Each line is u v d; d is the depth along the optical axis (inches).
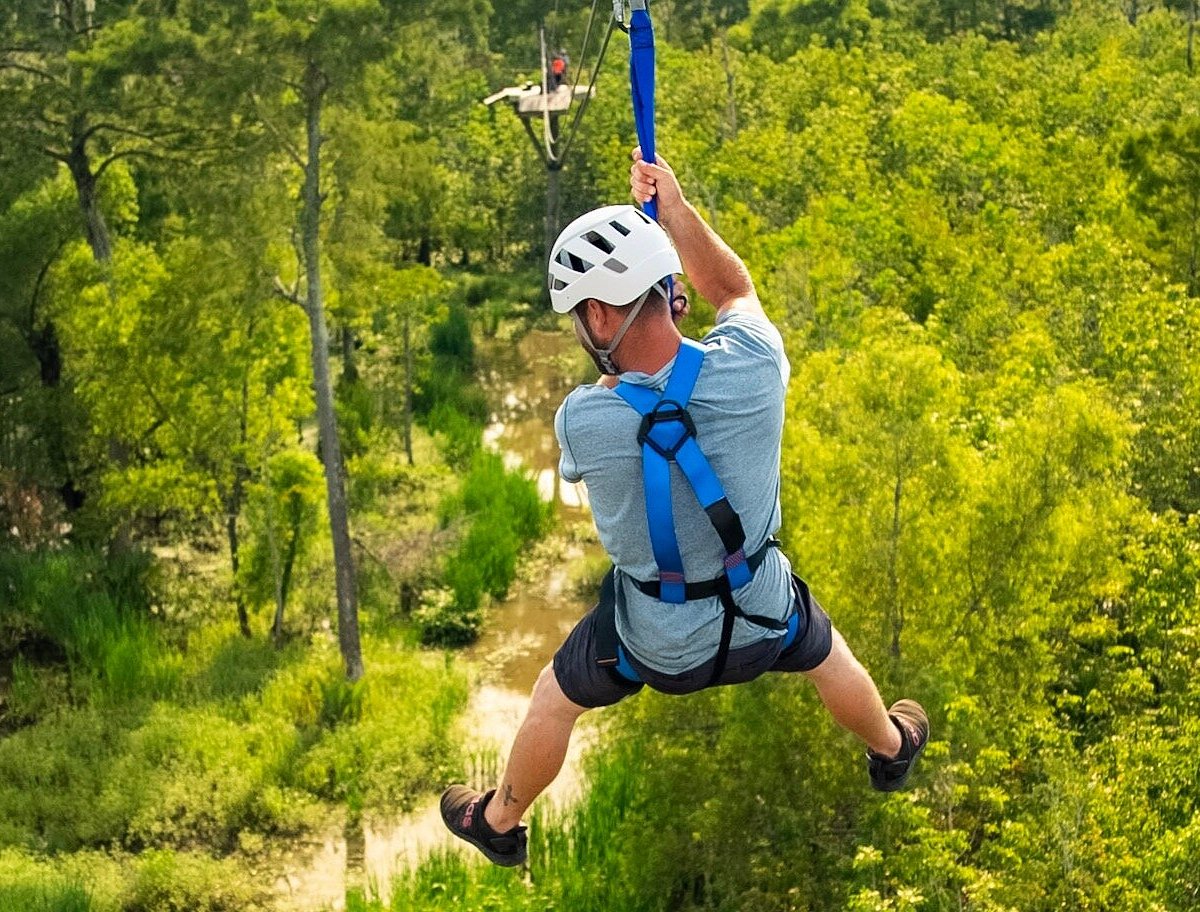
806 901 674.2
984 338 1102.4
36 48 1240.8
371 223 1093.1
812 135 1800.0
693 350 131.4
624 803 804.6
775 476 135.7
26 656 1151.6
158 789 914.1
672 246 131.9
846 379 741.9
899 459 719.7
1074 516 705.0
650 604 135.8
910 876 577.9
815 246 1240.8
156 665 1069.1
